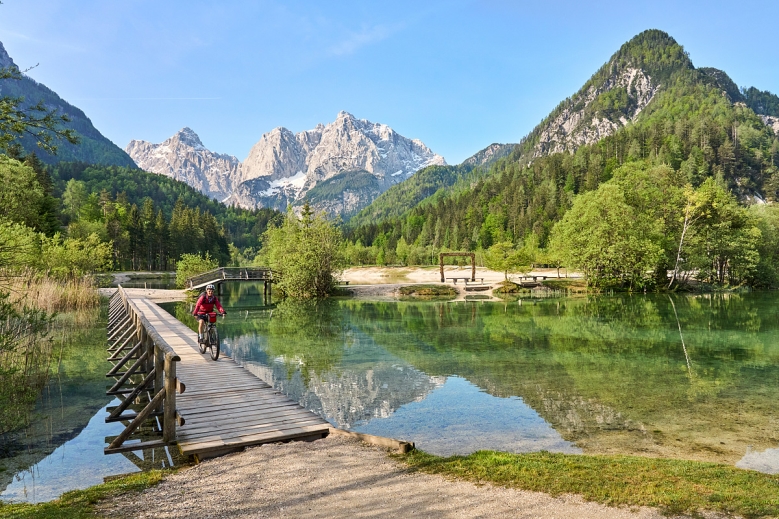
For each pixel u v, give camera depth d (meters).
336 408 11.54
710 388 13.08
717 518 4.97
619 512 5.14
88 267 40.41
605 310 33.34
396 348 19.69
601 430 9.70
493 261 55.31
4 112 7.88
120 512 5.42
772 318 28.33
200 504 5.61
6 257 16.67
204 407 9.99
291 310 35.47
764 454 8.30
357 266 94.62
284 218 55.34
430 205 198.62
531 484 6.02
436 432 9.74
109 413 10.88
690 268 48.94
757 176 155.12
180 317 29.02
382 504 5.49
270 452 7.65
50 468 7.79
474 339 21.75
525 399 12.14
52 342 19.88
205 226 134.38
